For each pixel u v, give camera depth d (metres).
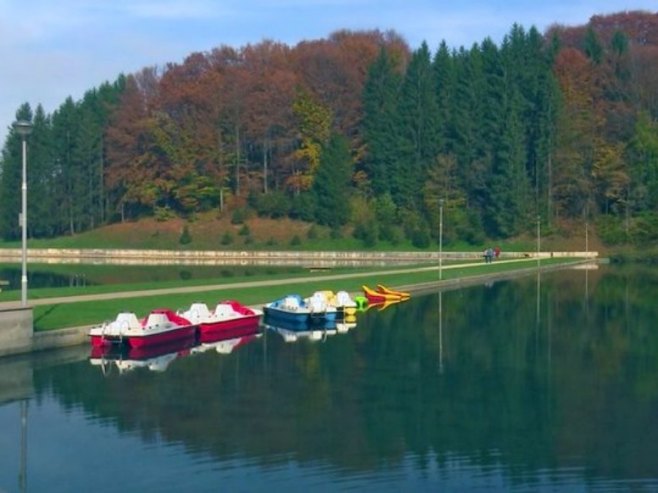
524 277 80.62
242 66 128.00
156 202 125.69
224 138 124.44
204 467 20.75
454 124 118.69
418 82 118.44
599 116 122.31
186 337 39.12
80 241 124.44
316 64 125.50
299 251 115.12
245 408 26.27
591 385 29.59
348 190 119.56
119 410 26.00
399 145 117.88
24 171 36.94
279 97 122.38
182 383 29.91
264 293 54.59
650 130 118.94
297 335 41.94
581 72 124.38
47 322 38.19
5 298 46.19
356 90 124.38
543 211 116.19
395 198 118.62
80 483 19.72
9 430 23.86
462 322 46.47
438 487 19.44
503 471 20.50
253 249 117.00
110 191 130.25
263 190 125.19
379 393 28.38
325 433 23.61
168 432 23.66
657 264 102.62
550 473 20.36
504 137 114.38
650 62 127.69
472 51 120.75
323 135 121.75
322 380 30.48
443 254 110.25
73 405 26.62
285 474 20.25
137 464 20.98
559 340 39.53
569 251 113.31
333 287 60.31
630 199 116.56
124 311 42.28
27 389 28.75
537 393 28.34
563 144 117.62
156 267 96.50
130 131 123.69
